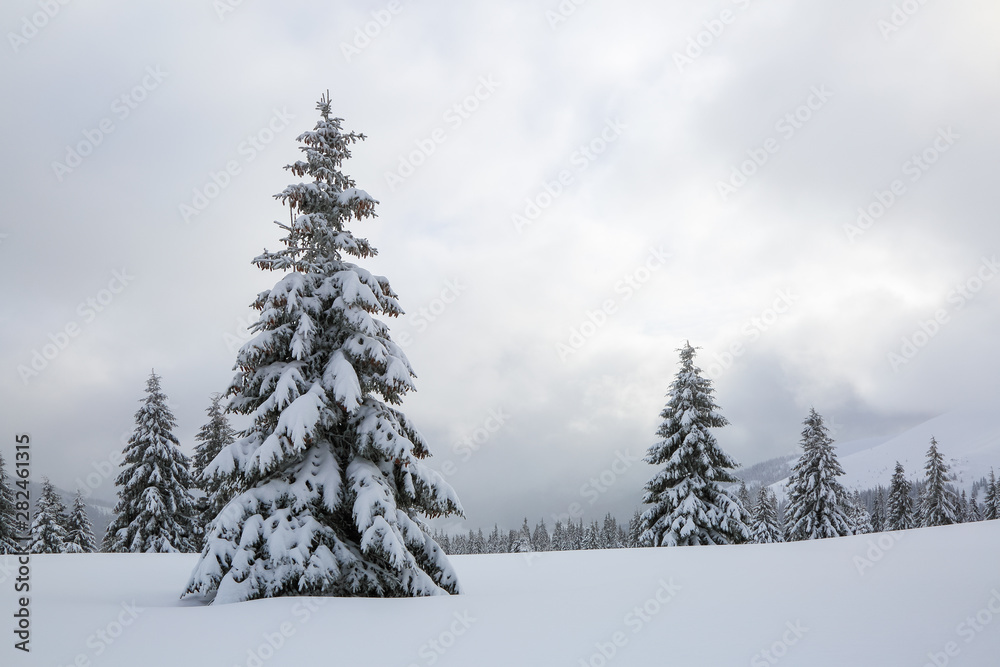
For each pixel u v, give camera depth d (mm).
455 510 12219
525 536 81438
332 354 12188
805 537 36500
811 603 8188
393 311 13133
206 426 36031
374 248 13477
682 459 28344
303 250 12805
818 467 36719
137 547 29812
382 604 9117
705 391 29906
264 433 11766
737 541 27859
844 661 5559
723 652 6051
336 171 13352
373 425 11648
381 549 10148
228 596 9383
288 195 12516
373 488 11008
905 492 52438
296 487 10914
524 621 7895
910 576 9867
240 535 10273
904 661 5480
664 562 15047
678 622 7461
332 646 6797
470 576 14555
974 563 10867
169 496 30812
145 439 30797
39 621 7941
